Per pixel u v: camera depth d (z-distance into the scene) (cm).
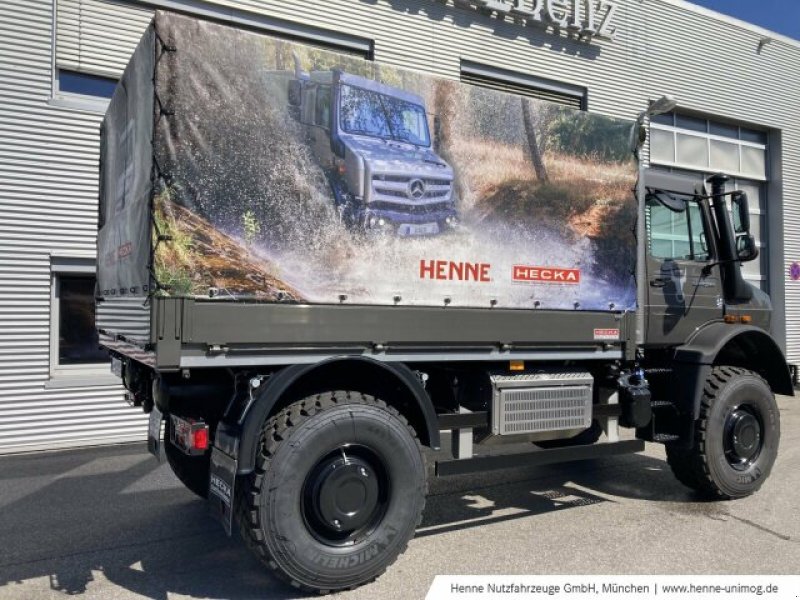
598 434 527
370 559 365
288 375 352
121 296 411
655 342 529
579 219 467
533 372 474
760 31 1404
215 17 830
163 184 324
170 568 400
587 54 1162
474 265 421
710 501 543
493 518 498
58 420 745
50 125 740
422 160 402
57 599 356
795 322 1443
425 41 984
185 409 385
